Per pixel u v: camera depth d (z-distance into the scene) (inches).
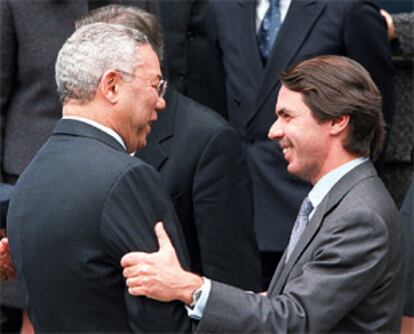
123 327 416.5
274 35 700.0
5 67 669.3
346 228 422.3
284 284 439.5
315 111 434.9
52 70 666.2
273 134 444.5
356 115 433.4
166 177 537.0
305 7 682.2
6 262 501.4
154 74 438.6
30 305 435.2
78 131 433.1
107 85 430.3
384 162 721.0
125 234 409.1
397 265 431.8
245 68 704.4
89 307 415.5
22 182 441.4
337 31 676.1
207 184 538.6
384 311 429.4
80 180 419.2
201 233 540.7
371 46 676.7
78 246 413.1
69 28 665.0
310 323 416.8
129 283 406.6
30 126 671.1
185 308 421.7
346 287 417.1
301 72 439.2
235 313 418.9
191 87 754.2
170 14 752.3
